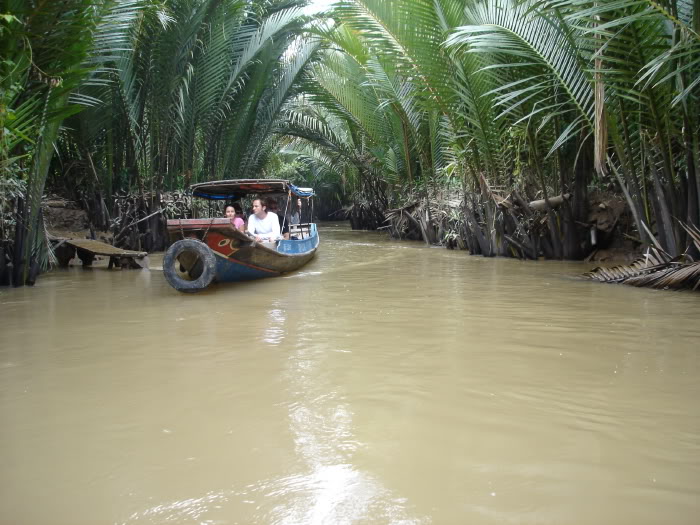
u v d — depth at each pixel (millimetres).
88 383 4016
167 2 12438
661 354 4547
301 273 10211
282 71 18938
